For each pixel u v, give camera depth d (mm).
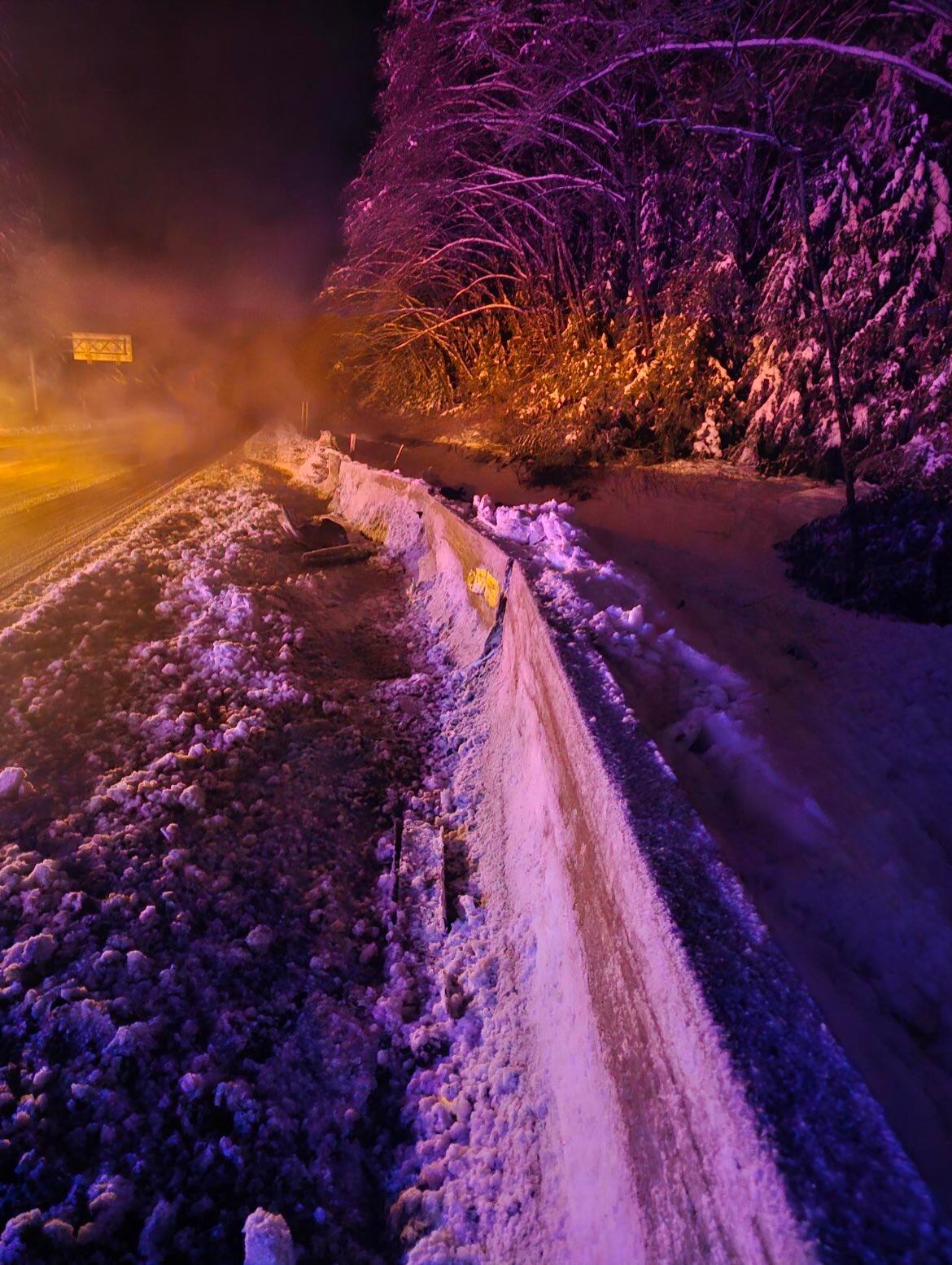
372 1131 3285
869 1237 1373
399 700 6879
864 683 5137
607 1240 2133
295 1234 2818
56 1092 3092
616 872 2701
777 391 10352
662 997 2143
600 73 12711
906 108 8797
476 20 15516
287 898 4445
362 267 25828
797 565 7289
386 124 21516
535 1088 2992
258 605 8188
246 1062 3436
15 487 15297
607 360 14820
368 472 13578
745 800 3391
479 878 4582
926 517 6250
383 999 3842
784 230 10992
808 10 10094
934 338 8141
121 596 8078
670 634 4930
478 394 22391
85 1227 2656
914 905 2760
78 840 4414
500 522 7887
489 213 21250
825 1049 1789
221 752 5453
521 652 5586
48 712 5648
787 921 2588
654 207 13742
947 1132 1866
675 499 10016
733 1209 1587
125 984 3568
